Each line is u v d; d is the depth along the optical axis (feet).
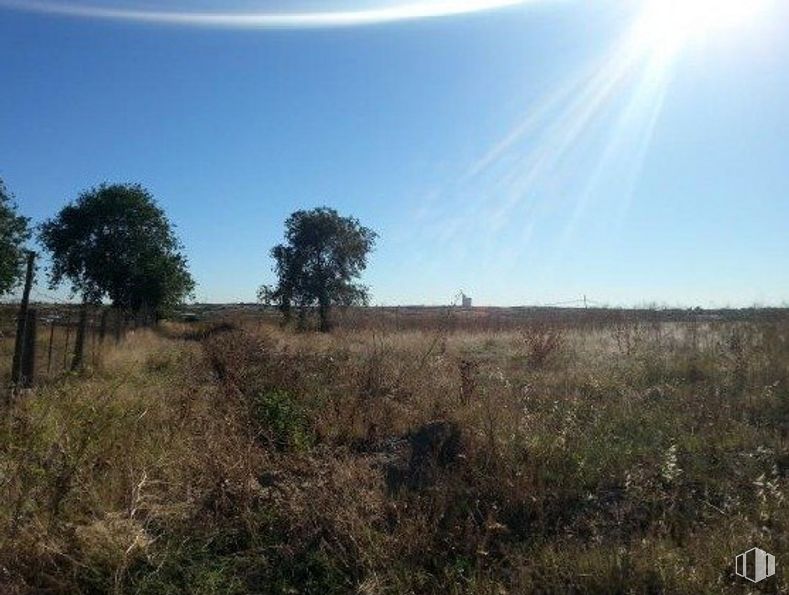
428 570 16.40
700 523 17.63
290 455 22.59
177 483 19.19
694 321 53.57
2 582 14.75
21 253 102.32
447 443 22.94
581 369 38.60
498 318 75.77
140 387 36.17
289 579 16.21
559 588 15.02
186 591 15.42
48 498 17.01
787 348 37.17
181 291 136.87
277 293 122.31
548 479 20.34
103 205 131.23
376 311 68.69
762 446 22.25
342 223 122.83
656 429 24.73
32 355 36.09
